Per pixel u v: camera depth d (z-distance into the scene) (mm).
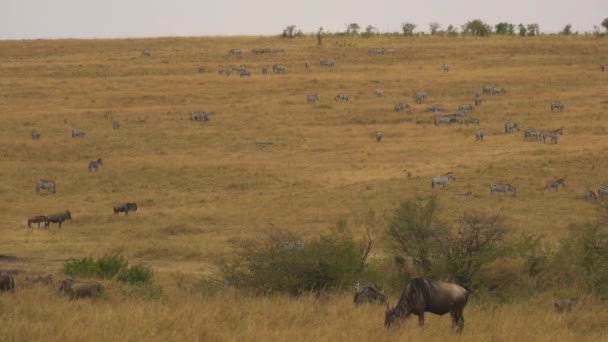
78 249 33469
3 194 51125
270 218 42594
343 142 68250
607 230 23328
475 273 20453
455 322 12305
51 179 55312
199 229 39875
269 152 65500
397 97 86188
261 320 12758
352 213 43000
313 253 19453
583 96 83938
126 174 56656
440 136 69250
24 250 33156
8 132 69188
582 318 14211
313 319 13203
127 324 11695
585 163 54031
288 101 83812
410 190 48906
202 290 18812
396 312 12078
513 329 12375
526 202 44312
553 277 20109
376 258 24812
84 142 66625
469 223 21391
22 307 13703
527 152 59844
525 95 85875
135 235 38219
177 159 62125
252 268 19672
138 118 75812
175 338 10875
